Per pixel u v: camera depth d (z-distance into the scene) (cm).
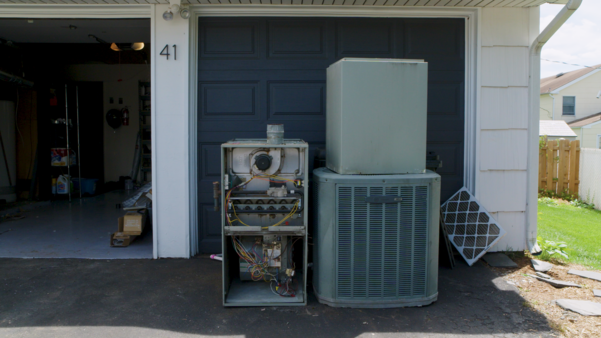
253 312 282
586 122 1497
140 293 309
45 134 687
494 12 391
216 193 303
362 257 288
